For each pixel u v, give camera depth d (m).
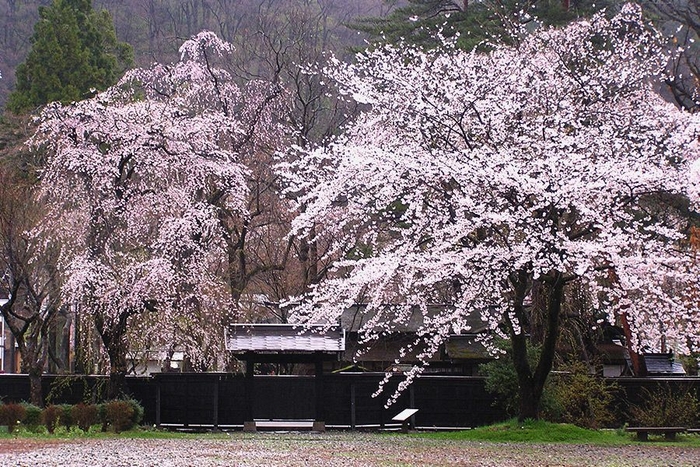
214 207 22.47
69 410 18.41
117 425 18.44
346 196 17.77
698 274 15.20
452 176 15.19
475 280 15.65
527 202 15.28
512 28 22.56
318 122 34.00
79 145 20.78
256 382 21.86
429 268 15.38
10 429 18.02
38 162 25.64
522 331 17.52
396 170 15.53
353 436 18.50
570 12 25.00
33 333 20.78
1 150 26.66
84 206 20.64
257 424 20.91
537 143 15.45
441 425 20.34
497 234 15.30
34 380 20.64
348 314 26.56
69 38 32.84
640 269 14.58
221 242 23.38
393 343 26.36
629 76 18.75
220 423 20.47
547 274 17.02
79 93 31.56
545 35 21.16
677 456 13.91
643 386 19.81
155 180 22.08
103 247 20.31
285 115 29.34
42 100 31.45
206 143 22.66
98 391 20.75
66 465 11.66
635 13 21.52
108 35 36.41
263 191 26.75
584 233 15.70
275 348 19.17
